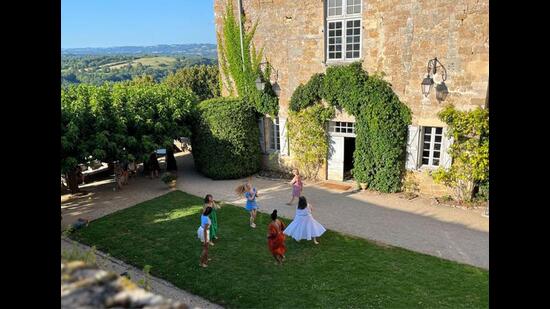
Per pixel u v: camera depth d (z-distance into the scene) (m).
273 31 16.64
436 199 14.24
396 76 14.36
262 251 10.52
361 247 10.68
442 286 8.69
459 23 12.86
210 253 10.44
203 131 17.36
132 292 2.25
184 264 9.89
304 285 8.84
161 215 13.26
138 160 15.91
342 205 14.04
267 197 15.01
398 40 14.03
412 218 12.71
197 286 8.88
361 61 14.93
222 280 9.11
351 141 17.88
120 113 15.40
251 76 17.55
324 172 16.94
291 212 13.42
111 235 11.70
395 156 14.74
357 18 14.84
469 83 13.12
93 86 16.06
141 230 12.03
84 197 15.52
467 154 13.31
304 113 16.50
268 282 9.00
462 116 13.17
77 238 11.52
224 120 16.94
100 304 2.14
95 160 14.87
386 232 11.67
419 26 13.54
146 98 16.53
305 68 16.30
